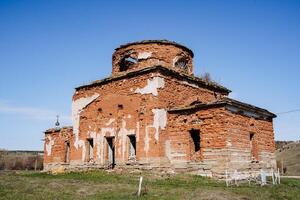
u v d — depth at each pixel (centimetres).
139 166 2050
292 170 4656
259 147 2166
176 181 1694
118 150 2206
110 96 2350
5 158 4684
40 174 2362
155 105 2053
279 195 1377
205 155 1911
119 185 1555
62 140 2931
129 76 2244
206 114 1942
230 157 1828
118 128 2242
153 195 1289
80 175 2050
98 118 2405
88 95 2522
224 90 2681
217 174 1833
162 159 2002
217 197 1248
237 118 1962
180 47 2548
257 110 2150
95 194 1319
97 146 2355
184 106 2056
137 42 2478
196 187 1512
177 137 2056
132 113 2173
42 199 1191
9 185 1534
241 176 1884
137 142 2100
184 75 2258
